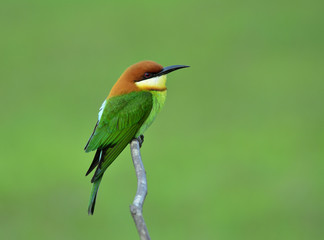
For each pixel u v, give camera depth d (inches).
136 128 288.0
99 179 265.1
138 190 184.2
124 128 284.4
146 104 286.8
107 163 273.9
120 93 290.0
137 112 285.3
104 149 278.4
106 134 281.6
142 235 159.5
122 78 293.7
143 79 290.8
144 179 208.2
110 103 287.3
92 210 255.8
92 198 259.4
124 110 284.2
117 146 282.4
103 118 284.7
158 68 290.4
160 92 294.7
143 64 291.0
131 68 292.7
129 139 287.1
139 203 174.1
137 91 289.9
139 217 161.9
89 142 278.2
